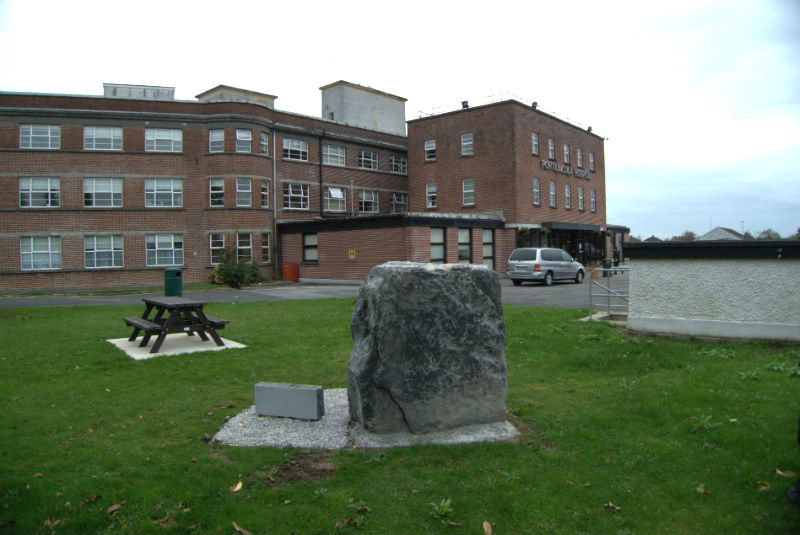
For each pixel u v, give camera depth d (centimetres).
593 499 414
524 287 2383
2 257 2672
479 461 482
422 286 546
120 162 2878
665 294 944
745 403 591
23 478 440
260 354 923
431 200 3741
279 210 3259
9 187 2698
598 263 4441
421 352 544
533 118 3578
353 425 573
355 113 4294
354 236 2823
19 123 2727
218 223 3011
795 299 843
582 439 525
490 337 574
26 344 1009
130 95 3284
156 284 2939
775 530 367
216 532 375
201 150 3020
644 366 782
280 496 425
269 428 568
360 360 559
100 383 741
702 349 845
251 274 2678
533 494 421
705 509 397
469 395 562
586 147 4344
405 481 447
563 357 852
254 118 3080
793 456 463
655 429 543
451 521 389
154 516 393
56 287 2742
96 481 439
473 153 3522
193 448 516
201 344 1014
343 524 385
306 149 3450
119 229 2870
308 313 1430
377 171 3909
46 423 577
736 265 885
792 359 760
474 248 3022
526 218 3462
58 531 371
